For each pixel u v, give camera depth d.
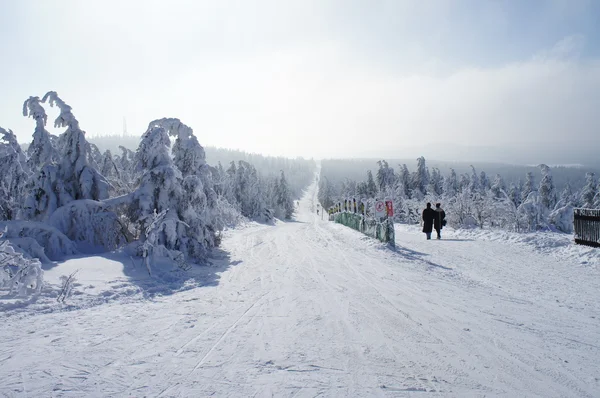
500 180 66.69
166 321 5.92
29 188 11.82
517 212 21.67
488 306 7.11
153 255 10.05
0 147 13.59
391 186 65.06
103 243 11.36
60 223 11.08
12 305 6.16
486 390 3.83
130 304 6.91
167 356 4.52
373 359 4.54
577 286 8.89
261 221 59.25
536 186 60.25
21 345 4.72
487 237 17.08
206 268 10.86
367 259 12.25
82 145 12.14
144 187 11.83
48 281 7.43
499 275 10.08
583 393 3.83
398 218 35.75
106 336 5.17
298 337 5.25
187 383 3.83
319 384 3.86
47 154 12.04
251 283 8.89
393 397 3.63
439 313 6.55
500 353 4.84
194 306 6.87
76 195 12.16
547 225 22.14
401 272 10.20
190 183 12.02
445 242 16.33
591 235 12.72
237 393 3.63
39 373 3.96
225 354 4.61
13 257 6.78
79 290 7.25
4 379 3.81
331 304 7.02
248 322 5.91
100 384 3.77
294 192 187.75
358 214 21.28
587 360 4.69
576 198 55.44
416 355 4.70
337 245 15.95
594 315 6.71
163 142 12.42
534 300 7.68
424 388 3.83
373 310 6.65
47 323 5.61
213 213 14.09
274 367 4.25
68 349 4.65
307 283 8.81
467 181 74.69
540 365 4.50
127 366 4.21
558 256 12.52
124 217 12.16
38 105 11.98
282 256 13.07
